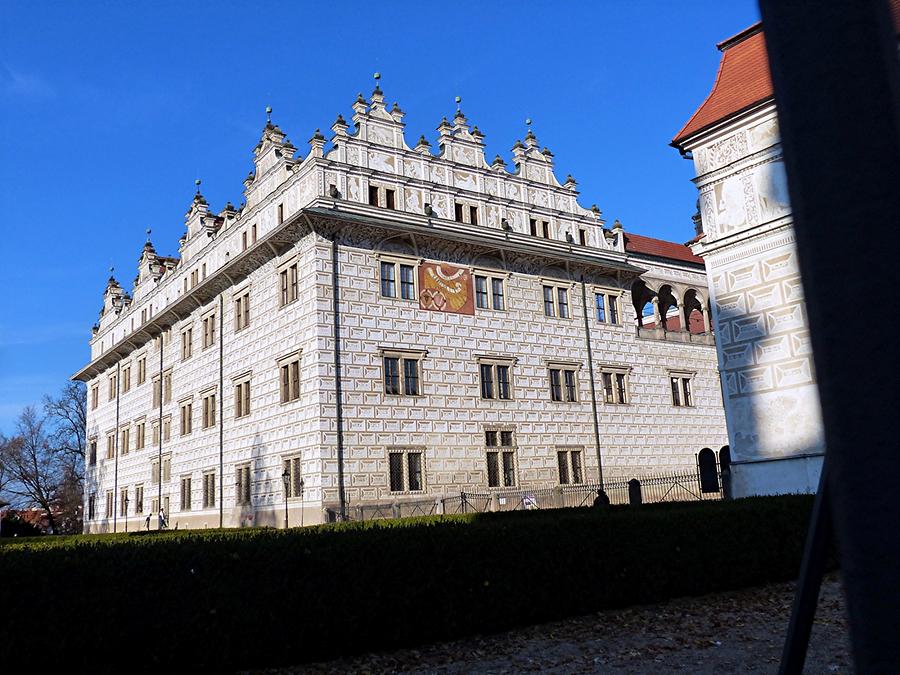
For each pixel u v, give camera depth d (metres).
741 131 25.23
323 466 36.75
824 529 3.38
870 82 2.07
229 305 46.72
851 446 2.02
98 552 9.98
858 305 2.02
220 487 45.41
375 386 39.34
